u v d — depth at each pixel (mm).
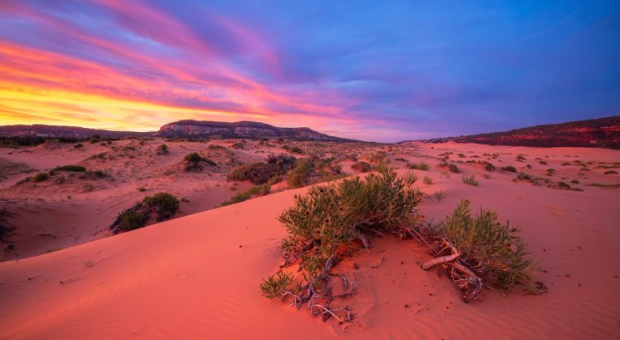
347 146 87438
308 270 4105
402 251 4805
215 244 7066
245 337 3445
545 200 9773
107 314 4266
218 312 3965
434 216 7531
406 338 3297
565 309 3932
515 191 11172
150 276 5609
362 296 3867
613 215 8102
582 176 32281
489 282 4375
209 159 39969
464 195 10000
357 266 4422
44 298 5613
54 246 14438
